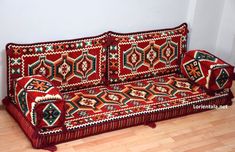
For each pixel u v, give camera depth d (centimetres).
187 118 365
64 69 352
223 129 353
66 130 307
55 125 303
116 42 373
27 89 309
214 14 445
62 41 350
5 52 340
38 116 293
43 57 340
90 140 320
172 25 427
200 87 391
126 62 383
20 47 333
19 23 337
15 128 330
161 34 400
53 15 349
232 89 436
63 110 301
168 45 407
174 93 376
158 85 388
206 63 382
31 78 325
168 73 417
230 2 441
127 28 397
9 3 326
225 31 456
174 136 336
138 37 385
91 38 363
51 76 349
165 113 351
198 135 341
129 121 335
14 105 338
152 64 401
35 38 350
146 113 341
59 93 307
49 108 295
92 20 371
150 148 317
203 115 374
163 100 361
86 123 316
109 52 372
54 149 303
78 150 306
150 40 392
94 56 364
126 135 331
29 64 337
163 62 408
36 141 299
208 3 432
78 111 330
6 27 333
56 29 356
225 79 380
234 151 322
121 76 385
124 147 315
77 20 363
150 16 407
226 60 468
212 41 462
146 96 365
